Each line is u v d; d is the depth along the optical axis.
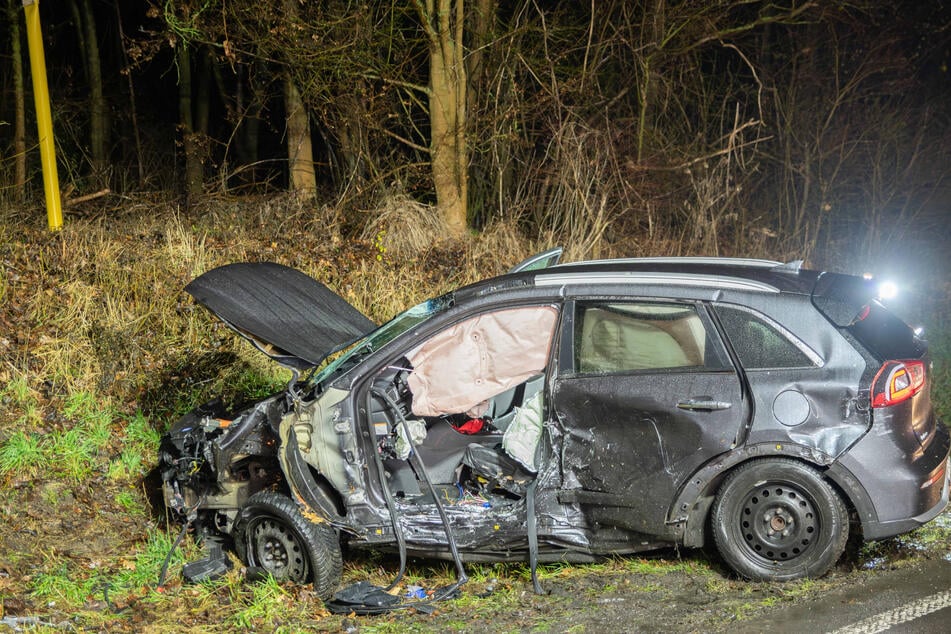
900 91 13.97
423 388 4.71
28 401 7.00
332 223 10.75
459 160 11.55
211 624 4.48
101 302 8.18
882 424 4.20
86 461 6.47
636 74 12.89
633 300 4.53
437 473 5.06
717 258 5.22
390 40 11.36
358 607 4.51
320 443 4.69
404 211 10.71
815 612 4.05
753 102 14.49
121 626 4.46
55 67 14.85
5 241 9.00
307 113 12.25
